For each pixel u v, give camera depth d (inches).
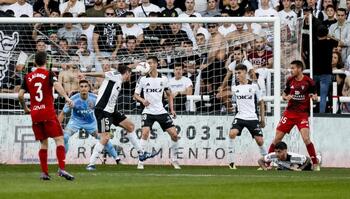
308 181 1317.7
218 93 1893.5
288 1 2033.7
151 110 1749.5
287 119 1700.3
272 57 1897.1
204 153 1877.5
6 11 2078.0
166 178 1408.7
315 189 1155.9
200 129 1879.9
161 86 1750.7
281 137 1712.6
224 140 1878.7
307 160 1699.1
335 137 1897.1
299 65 1674.5
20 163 1872.5
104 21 1807.3
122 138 1873.8
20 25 1909.4
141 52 1927.9
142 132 1754.4
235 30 1905.8
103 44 1925.4
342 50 1983.3
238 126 1753.2
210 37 1907.0
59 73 1911.9
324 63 1950.1
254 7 2065.7
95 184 1233.4
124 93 1893.5
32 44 1915.6
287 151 1784.0
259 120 1815.9
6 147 1877.5
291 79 1694.1
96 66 1920.5
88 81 1878.7
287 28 1961.1
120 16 2063.2
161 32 1923.0
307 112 1697.8
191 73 1904.5
